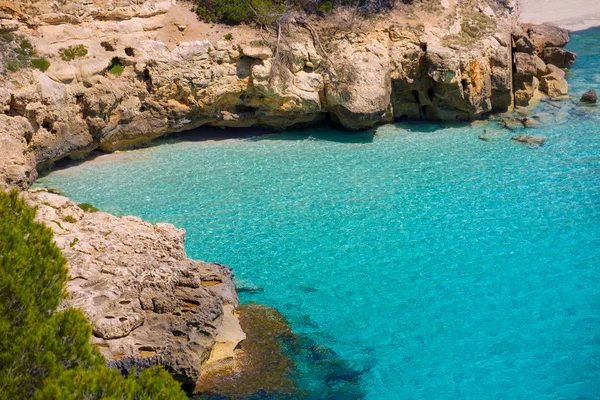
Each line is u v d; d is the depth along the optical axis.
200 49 37.78
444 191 34.12
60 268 15.95
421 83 42.09
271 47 38.94
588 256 28.70
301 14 41.34
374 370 22.50
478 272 27.78
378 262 28.52
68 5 35.12
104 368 13.45
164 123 38.06
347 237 30.28
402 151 38.94
